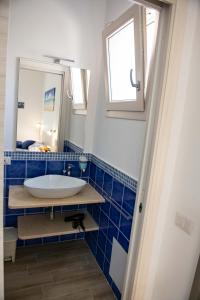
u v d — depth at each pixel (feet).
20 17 6.07
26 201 5.61
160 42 3.68
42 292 5.73
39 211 7.32
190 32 3.62
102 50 6.48
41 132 6.98
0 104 2.96
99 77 7.17
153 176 3.91
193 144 3.65
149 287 4.62
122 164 5.67
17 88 6.46
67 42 6.68
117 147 5.95
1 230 3.30
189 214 3.71
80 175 7.73
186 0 3.45
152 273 4.56
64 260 7.00
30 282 6.00
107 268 6.31
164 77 3.60
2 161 3.10
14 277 6.11
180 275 3.90
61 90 6.97
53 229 6.45
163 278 4.33
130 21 4.81
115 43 5.85
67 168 7.48
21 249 7.29
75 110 7.29
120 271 5.55
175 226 4.02
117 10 6.12
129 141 5.39
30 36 6.27
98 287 6.06
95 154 7.41
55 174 7.33
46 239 7.68
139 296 4.48
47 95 6.81
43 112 6.88
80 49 6.86
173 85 3.64
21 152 6.77
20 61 6.32
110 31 5.62
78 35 6.75
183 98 3.82
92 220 7.25
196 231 3.57
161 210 4.20
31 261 6.79
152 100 3.87
